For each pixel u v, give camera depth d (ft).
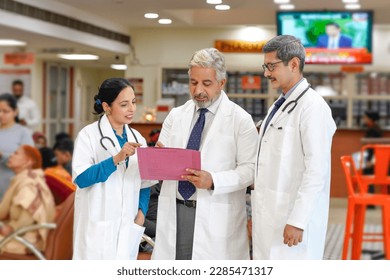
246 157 12.72
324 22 38.37
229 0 34.09
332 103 50.19
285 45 12.00
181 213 12.92
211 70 12.41
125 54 47.98
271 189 12.19
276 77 12.14
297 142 12.00
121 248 12.49
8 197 17.99
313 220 12.05
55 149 25.62
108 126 12.54
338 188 40.42
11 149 25.50
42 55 51.37
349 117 50.14
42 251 17.97
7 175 25.39
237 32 47.57
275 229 12.14
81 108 63.16
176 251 12.97
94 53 48.08
